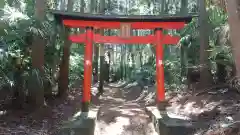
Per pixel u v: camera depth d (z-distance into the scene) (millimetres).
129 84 17281
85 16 7289
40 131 5312
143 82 15898
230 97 7125
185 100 8414
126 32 7547
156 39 7633
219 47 7422
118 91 15008
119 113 8547
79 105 8258
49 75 7758
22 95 6438
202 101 7531
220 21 7867
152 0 16781
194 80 9719
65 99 8617
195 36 9320
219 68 8477
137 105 10438
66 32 8250
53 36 7406
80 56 12555
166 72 11836
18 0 6875
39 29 6164
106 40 7617
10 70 6227
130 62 23578
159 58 7629
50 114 6512
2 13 6105
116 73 23391
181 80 10625
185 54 9922
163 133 5965
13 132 5012
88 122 6059
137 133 6953
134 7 17656
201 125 5688
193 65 9570
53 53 7859
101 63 13773
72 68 11562
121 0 19391
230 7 3135
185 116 6898
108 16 7359
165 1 14016
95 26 7523
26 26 6109
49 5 9070
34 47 6398
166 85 11109
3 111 6148
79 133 5559
